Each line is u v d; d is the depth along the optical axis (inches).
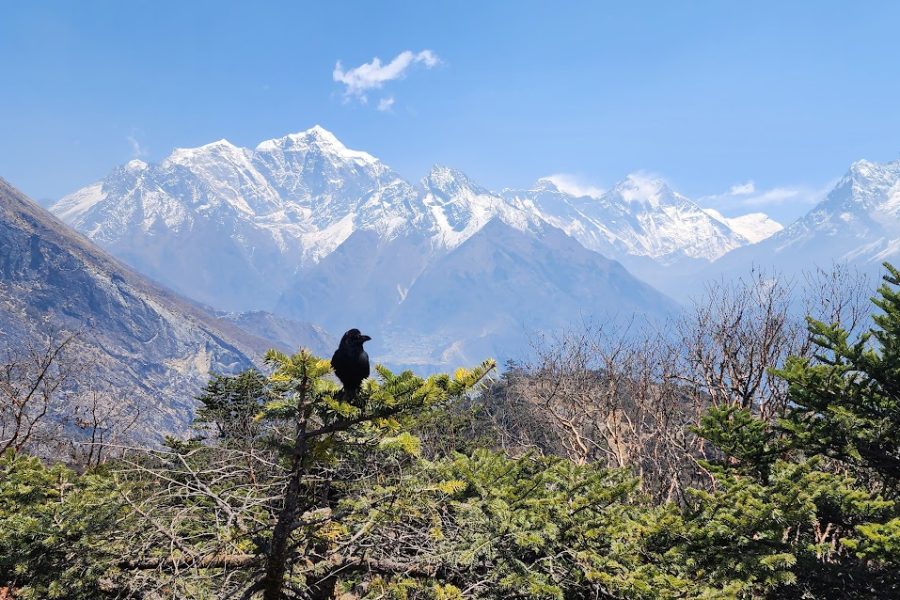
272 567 273.1
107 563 300.7
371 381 248.8
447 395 245.4
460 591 306.3
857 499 388.5
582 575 334.3
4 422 789.9
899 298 442.0
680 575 367.9
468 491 363.3
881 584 387.2
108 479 330.6
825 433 450.0
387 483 311.1
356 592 374.6
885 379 439.5
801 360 473.4
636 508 418.3
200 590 292.7
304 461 271.3
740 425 458.0
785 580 350.3
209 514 295.7
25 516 324.2
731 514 389.1
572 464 440.5
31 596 297.7
